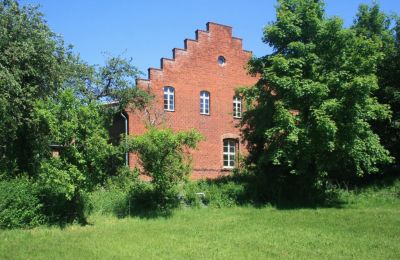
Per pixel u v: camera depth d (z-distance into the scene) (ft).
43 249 40.57
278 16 70.33
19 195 51.65
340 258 36.86
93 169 54.49
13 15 63.87
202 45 104.12
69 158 53.36
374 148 70.18
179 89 99.86
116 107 88.22
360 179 86.38
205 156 101.91
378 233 47.93
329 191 77.10
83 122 53.47
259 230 50.01
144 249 40.42
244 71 109.40
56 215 54.39
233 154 107.34
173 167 59.82
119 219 57.26
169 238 45.55
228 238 45.55
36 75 64.34
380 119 76.07
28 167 64.49
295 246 41.63
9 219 50.65
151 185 64.69
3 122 58.80
